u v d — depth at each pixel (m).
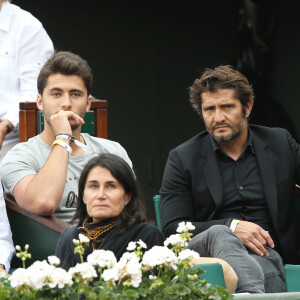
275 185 16.80
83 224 14.05
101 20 37.44
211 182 16.70
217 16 38.00
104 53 37.59
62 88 17.06
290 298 11.89
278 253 16.61
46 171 16.41
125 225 13.76
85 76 17.23
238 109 16.72
